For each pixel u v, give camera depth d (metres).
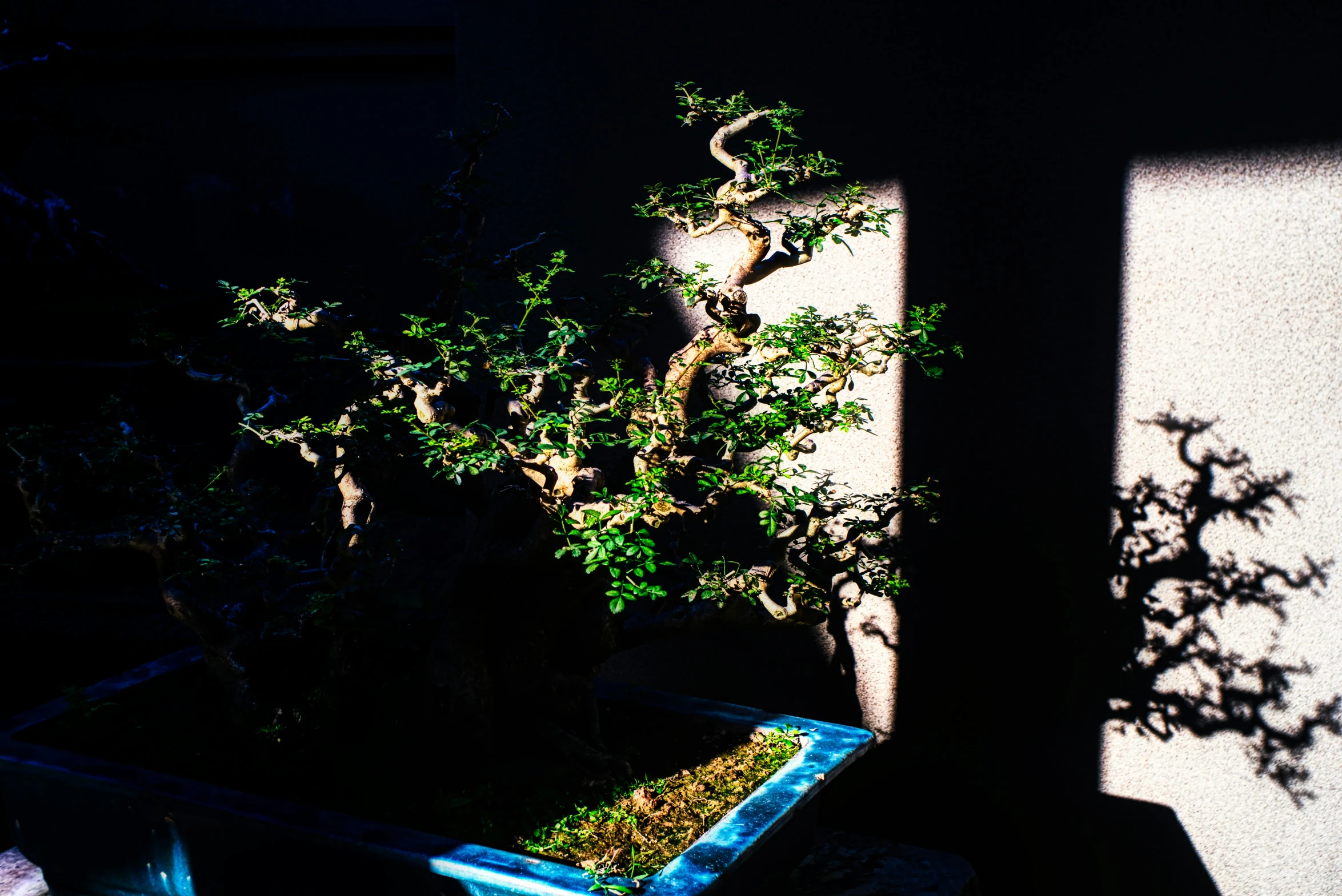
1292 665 2.74
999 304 2.85
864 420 2.44
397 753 2.34
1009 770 3.06
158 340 2.33
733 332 2.19
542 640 2.40
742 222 2.21
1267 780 2.82
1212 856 2.90
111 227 6.19
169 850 2.13
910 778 3.16
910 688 3.11
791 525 2.33
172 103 6.01
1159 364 2.74
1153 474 2.79
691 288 2.22
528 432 2.11
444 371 2.15
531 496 2.30
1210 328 2.68
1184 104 2.63
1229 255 2.64
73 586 5.03
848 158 2.93
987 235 2.83
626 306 2.29
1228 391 2.69
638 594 1.84
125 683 2.53
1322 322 2.59
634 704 2.61
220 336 2.42
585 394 2.24
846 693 3.18
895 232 2.91
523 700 2.39
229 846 2.06
